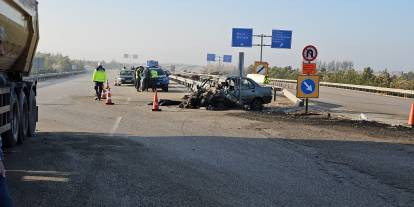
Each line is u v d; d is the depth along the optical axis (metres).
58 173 8.48
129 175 8.41
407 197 7.27
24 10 11.77
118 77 50.50
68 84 50.25
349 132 14.49
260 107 23.31
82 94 32.69
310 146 11.84
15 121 11.10
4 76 10.84
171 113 19.78
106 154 10.32
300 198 7.11
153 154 10.42
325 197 7.19
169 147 11.38
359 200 7.06
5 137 10.56
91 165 9.18
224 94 22.59
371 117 20.61
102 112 19.91
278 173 8.76
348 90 53.03
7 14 10.12
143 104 24.55
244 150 11.13
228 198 7.04
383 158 10.40
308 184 7.97
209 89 23.25
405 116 21.94
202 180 8.12
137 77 39.22
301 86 19.70
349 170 9.11
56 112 19.66
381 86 52.94
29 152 10.45
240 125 15.89
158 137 12.98
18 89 11.42
